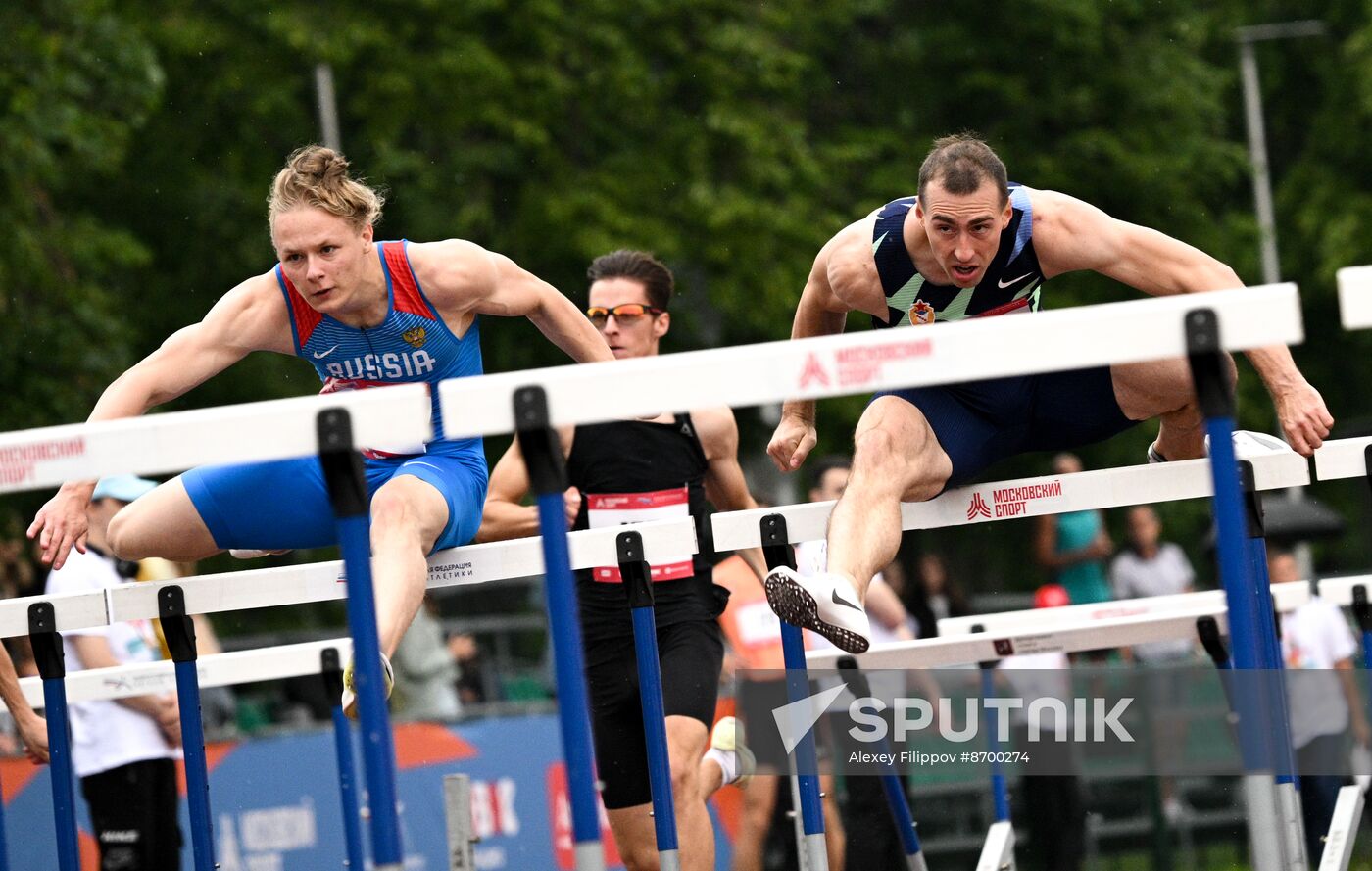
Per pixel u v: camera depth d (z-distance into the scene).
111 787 15.19
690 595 12.96
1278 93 56.66
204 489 10.29
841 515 9.26
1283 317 6.48
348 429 6.49
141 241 38.59
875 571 9.05
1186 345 6.49
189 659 9.88
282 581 9.87
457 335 10.25
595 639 12.91
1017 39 46.16
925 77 46.50
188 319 38.75
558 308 10.57
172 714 15.42
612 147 41.03
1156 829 19.67
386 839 6.59
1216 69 52.41
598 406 6.59
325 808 17.81
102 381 33.34
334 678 11.81
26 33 32.66
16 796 16.56
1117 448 45.34
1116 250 9.66
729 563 17.12
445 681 23.31
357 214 9.70
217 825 17.03
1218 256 47.91
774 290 39.50
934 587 24.58
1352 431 28.33
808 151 41.69
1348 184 53.44
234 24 39.03
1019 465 45.06
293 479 10.18
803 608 8.59
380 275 9.92
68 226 34.03
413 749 17.95
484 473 10.64
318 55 37.56
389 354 10.16
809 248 40.41
